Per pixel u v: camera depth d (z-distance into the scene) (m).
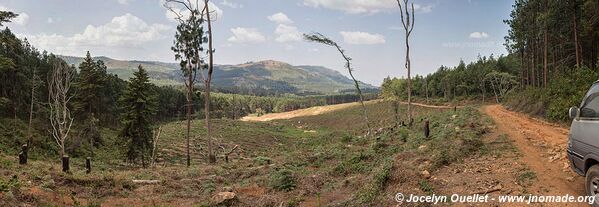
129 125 39.78
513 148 12.38
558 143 12.87
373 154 16.52
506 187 8.25
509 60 101.44
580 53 36.84
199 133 83.69
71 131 47.38
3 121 49.56
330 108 153.38
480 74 100.69
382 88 118.25
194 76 31.34
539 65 53.84
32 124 52.56
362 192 9.66
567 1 34.25
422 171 10.23
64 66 33.31
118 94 83.12
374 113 105.38
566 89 25.39
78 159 41.06
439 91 117.19
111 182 14.85
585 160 6.79
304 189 12.73
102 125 64.75
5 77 55.47
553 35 42.06
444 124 24.31
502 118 26.39
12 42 29.59
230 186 14.95
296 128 122.25
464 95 105.94
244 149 67.94
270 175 16.00
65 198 12.21
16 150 39.12
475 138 14.77
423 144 15.95
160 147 59.31
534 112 28.33
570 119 20.42
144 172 19.12
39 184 13.34
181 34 30.28
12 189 10.95
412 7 30.12
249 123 121.06
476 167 10.21
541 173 8.92
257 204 11.29
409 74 30.31
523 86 59.97
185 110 125.31
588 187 6.64
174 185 15.43
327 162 18.95
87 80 47.78
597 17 29.00
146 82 41.00
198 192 14.46
